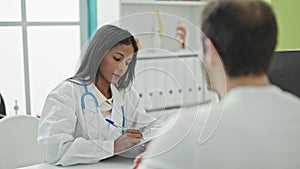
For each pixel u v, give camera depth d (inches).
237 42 29.4
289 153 29.2
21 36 118.6
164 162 30.6
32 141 74.8
